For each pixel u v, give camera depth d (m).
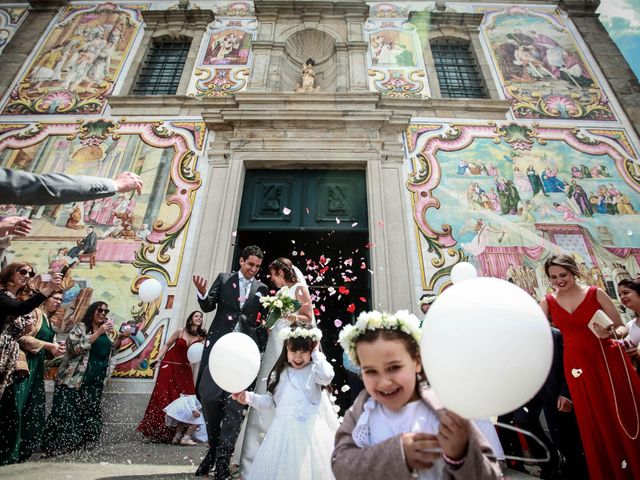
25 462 2.79
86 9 8.28
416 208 5.69
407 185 5.88
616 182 5.89
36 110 6.61
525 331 0.78
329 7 8.20
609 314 2.51
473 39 7.95
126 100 6.70
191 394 4.01
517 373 0.76
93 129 6.38
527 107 6.81
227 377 1.72
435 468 1.03
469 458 0.85
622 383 2.36
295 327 2.41
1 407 2.79
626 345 2.59
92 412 3.57
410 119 6.43
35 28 7.82
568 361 2.57
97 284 5.00
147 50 7.74
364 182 6.11
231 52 7.64
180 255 5.26
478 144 6.32
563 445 2.89
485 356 0.76
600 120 6.65
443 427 0.88
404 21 8.18
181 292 4.98
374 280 5.14
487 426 1.99
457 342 0.78
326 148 6.12
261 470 1.85
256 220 5.78
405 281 5.13
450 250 5.37
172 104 6.68
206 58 7.53
